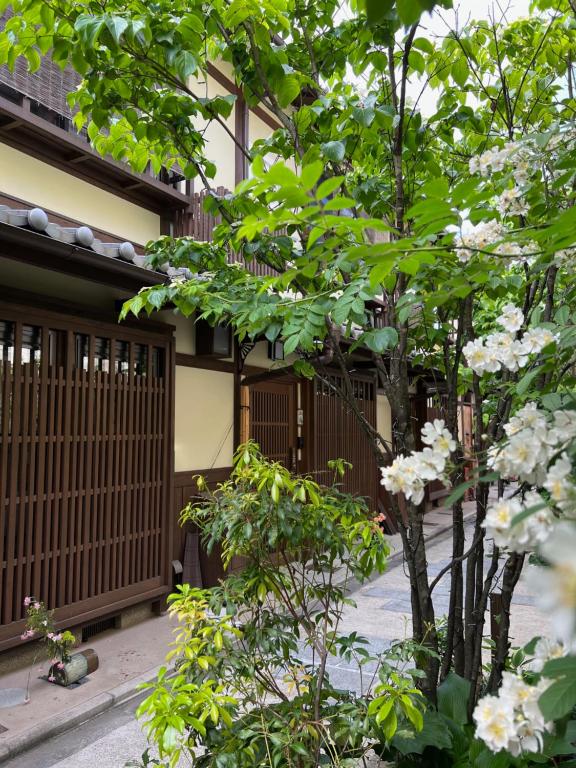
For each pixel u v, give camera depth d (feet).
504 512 2.93
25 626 14.49
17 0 7.95
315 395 27.76
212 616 7.30
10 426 14.58
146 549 18.74
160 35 7.68
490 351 4.76
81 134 17.70
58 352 16.28
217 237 9.20
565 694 2.60
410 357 9.91
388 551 7.99
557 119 8.91
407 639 7.24
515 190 5.82
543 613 2.72
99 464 17.19
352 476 30.81
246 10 7.56
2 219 11.98
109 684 13.66
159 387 19.57
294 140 8.46
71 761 10.68
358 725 6.21
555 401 4.44
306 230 7.77
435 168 8.79
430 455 4.01
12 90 15.71
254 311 6.91
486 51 10.14
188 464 21.31
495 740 3.06
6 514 14.56
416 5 2.78
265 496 7.09
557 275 7.99
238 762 6.05
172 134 8.91
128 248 15.06
